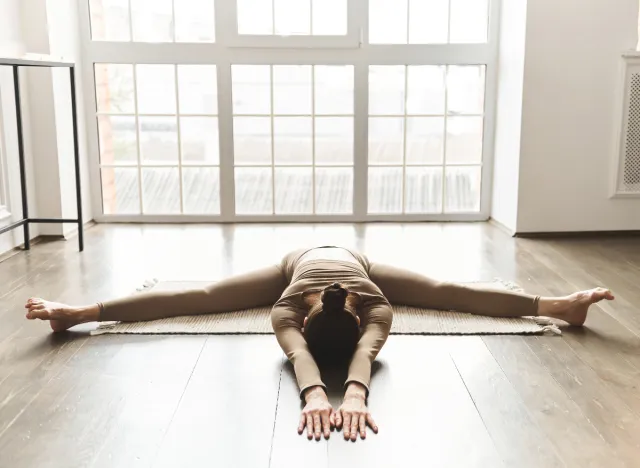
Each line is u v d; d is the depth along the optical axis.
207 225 4.74
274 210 4.85
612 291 3.27
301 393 2.13
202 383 2.26
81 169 4.65
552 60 4.33
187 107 4.80
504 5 4.67
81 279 3.43
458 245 4.18
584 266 3.73
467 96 4.88
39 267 3.66
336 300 2.24
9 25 4.02
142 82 4.77
